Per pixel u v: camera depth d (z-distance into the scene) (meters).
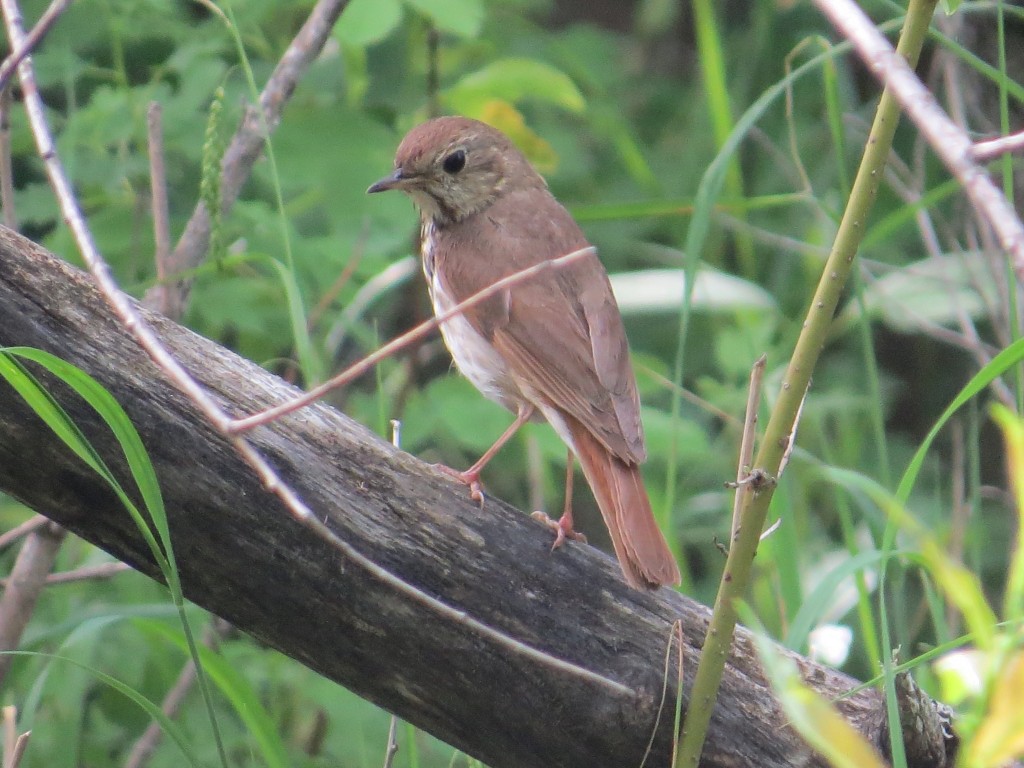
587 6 17.77
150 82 9.81
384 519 5.91
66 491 5.75
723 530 10.63
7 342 5.62
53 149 6.04
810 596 5.98
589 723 5.97
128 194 9.49
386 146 9.78
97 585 9.16
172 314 8.43
